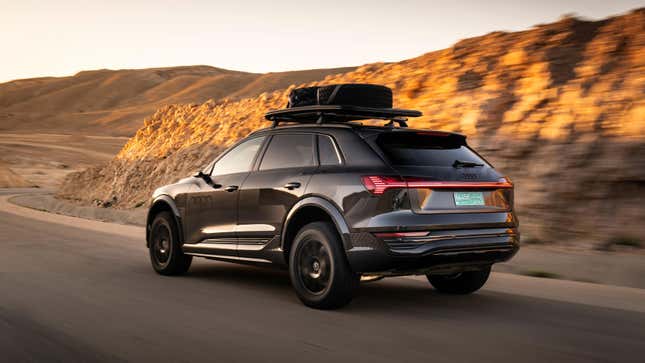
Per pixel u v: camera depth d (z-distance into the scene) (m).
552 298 6.87
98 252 10.42
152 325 5.46
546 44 15.59
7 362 4.44
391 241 5.64
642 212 10.42
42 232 13.70
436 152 6.21
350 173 5.98
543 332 5.32
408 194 5.73
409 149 6.11
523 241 10.72
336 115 7.01
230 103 27.41
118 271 8.45
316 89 7.27
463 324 5.59
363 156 6.02
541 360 4.53
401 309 6.22
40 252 10.30
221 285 7.52
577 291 7.30
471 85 15.80
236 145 7.64
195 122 27.38
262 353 4.66
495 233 6.09
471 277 6.89
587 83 13.24
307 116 7.38
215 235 7.42
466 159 6.31
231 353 4.65
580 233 10.52
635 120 11.67
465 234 5.91
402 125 7.39
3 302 6.34
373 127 6.31
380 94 7.16
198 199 7.68
